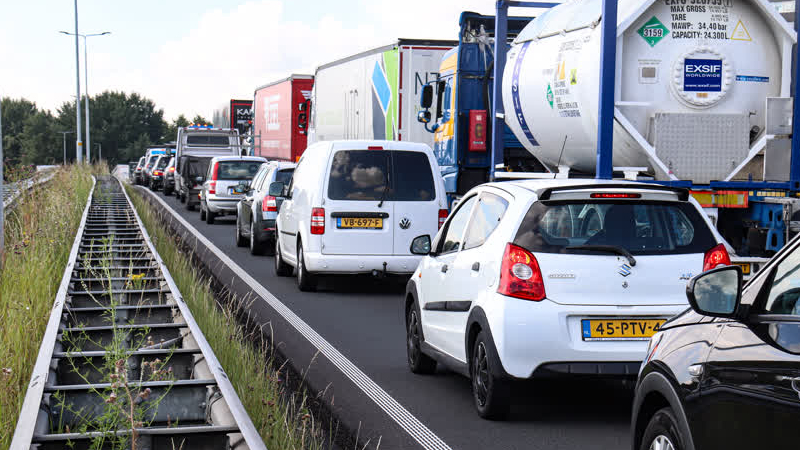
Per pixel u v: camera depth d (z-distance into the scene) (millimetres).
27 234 26016
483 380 13219
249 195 38688
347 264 25766
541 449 11789
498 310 12578
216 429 9609
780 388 6352
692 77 20844
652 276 12609
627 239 12836
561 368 12414
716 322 7578
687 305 12594
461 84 32719
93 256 26609
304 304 24453
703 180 21016
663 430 8031
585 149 23734
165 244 31094
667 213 13055
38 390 10508
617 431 12641
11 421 10727
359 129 49000
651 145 20859
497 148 28344
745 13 21031
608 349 12445
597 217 12930
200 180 66688
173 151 99750
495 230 13344
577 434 12492
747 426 6711
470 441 12156
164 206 71125
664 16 20844
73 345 14750
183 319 16531
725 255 12898
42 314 17078
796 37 20891
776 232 20656
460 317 14000
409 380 15805
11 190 37094
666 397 7938
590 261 12570
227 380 11164
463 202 15398
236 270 31922
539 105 24891
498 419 13164
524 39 26500
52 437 9102
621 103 20750
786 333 6520
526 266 12562
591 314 12445
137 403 10516
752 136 21219
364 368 16750
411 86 41656
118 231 35406
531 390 15156
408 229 25969
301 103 68000
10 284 19234
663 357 8148
